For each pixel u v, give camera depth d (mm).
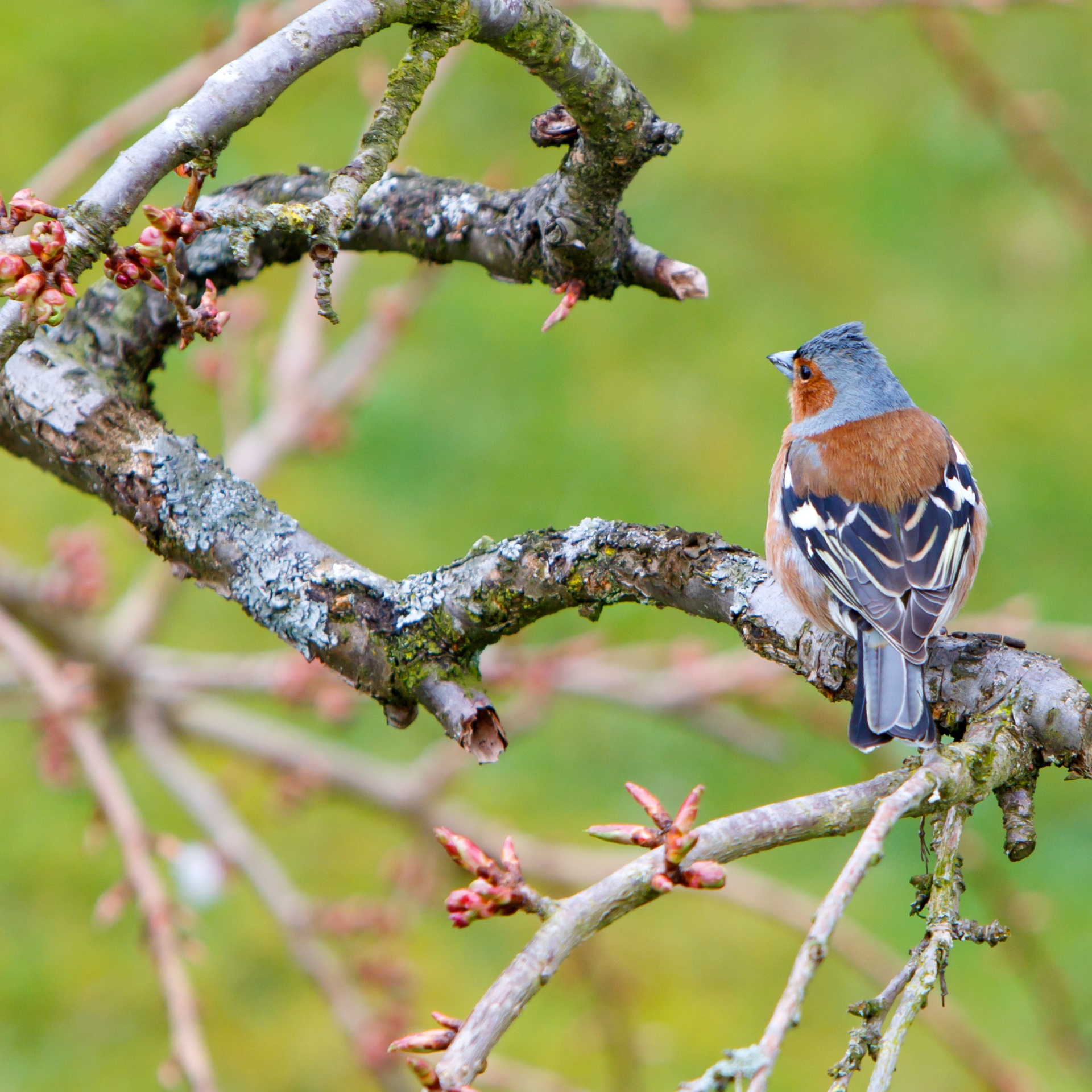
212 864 9359
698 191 17344
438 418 15273
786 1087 11172
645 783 13422
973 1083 11484
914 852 13023
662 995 12008
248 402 13375
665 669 10656
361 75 8953
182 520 5484
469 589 5176
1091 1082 9930
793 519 6711
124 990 11812
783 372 8344
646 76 18719
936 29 9398
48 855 12766
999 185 17484
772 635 5277
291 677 9836
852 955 9273
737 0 8867
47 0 18125
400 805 9992
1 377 5762
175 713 10258
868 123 18078
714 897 9258
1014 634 8867
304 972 9055
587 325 16281
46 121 16438
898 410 7641
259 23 8086
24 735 13742
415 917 9945
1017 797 4625
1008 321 16219
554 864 9781
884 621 5332
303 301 10367
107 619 11117
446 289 16562
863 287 16438
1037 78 18141
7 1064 11039
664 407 15430
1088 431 15125
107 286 6078
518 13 4879
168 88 8203
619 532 5223
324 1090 11062
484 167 16469
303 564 5352
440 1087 3379
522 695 9883
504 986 3594
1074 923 12391
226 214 4109
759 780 13453
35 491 14219
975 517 7016
